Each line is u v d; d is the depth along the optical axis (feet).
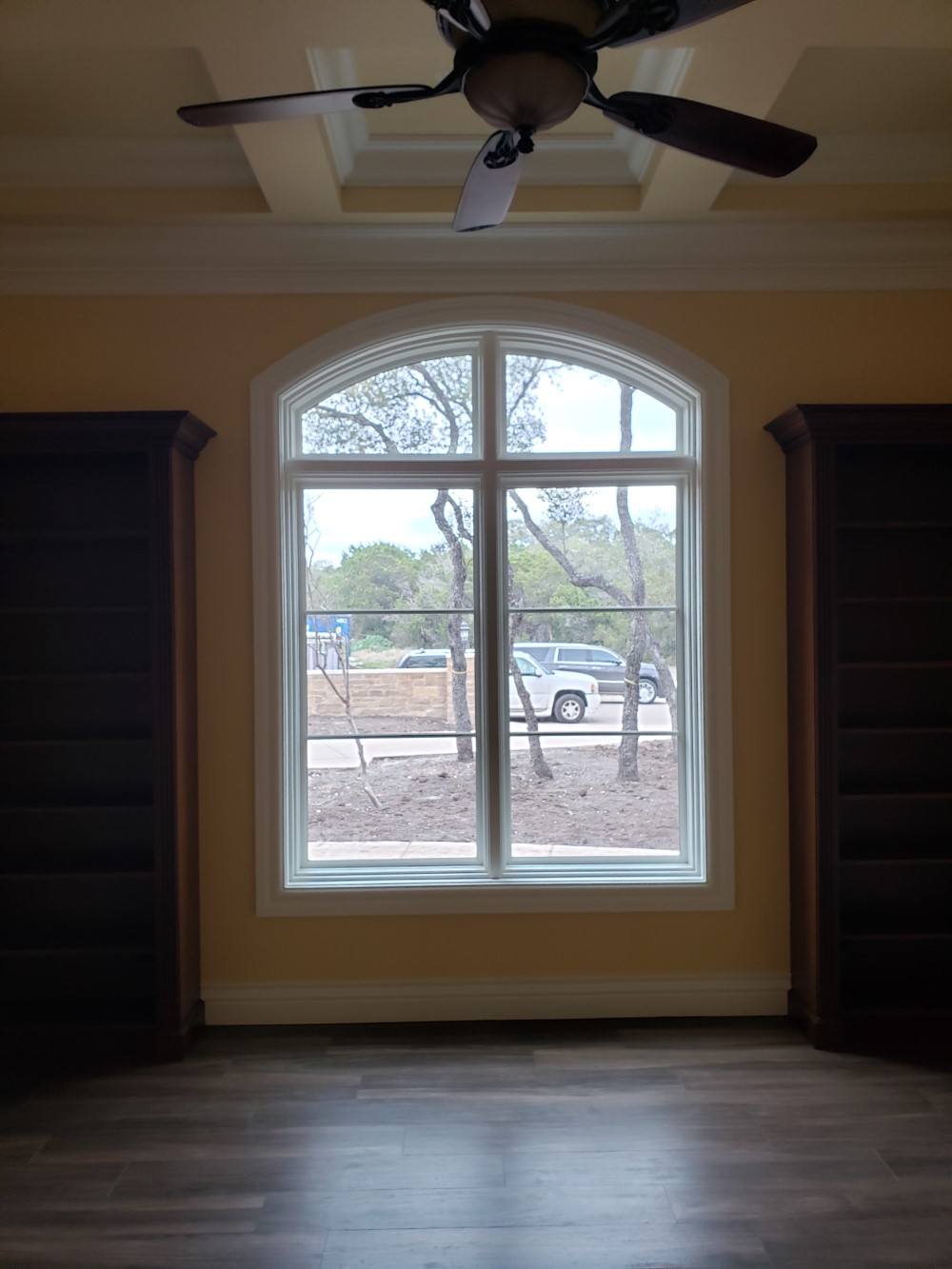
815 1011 10.03
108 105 8.95
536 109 5.59
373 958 10.80
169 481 9.78
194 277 10.77
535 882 10.87
